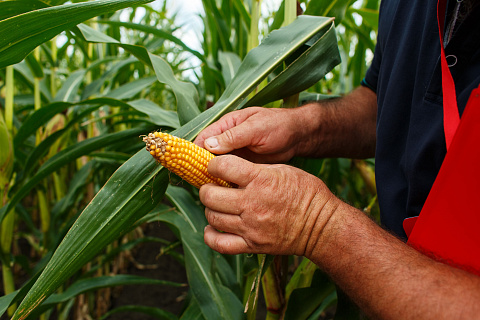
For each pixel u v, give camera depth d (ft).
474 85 1.43
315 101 2.18
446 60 1.51
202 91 4.70
